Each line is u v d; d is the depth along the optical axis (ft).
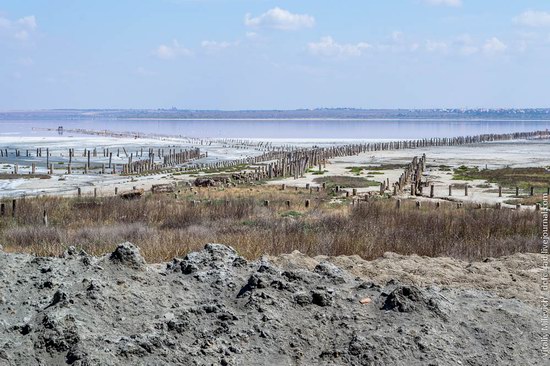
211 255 30.60
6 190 152.87
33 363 20.76
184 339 22.98
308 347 23.56
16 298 24.75
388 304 26.32
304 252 49.01
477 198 132.87
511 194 142.20
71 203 101.60
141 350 21.58
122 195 122.52
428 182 161.27
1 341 21.50
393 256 44.98
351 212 89.97
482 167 226.58
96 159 287.48
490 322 26.37
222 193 135.03
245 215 89.40
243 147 383.65
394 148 351.05
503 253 52.24
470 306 27.61
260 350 22.98
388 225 71.77
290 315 25.12
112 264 27.43
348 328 24.61
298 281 27.94
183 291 26.53
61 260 28.09
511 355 24.04
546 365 23.56
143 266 27.61
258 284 26.66
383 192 140.05
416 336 23.98
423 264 40.57
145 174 207.62
